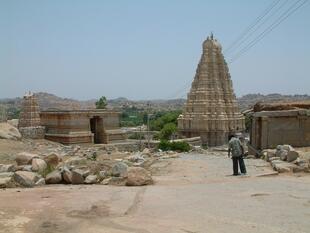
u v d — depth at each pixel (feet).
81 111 151.12
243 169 58.90
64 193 43.09
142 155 94.89
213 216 32.35
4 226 29.63
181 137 215.72
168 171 64.75
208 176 58.13
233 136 59.77
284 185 47.32
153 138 236.63
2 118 156.97
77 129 149.69
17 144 114.62
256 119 91.81
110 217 32.45
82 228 29.32
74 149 117.39
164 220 31.32
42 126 155.12
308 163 61.57
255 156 89.61
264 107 100.12
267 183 49.06
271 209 34.65
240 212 33.65
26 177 49.03
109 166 59.57
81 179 51.47
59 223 30.63
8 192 43.75
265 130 88.94
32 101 169.58
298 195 40.88
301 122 89.10
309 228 28.78
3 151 94.89
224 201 38.19
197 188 46.01
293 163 63.82
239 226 29.37
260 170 63.21
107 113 163.02
